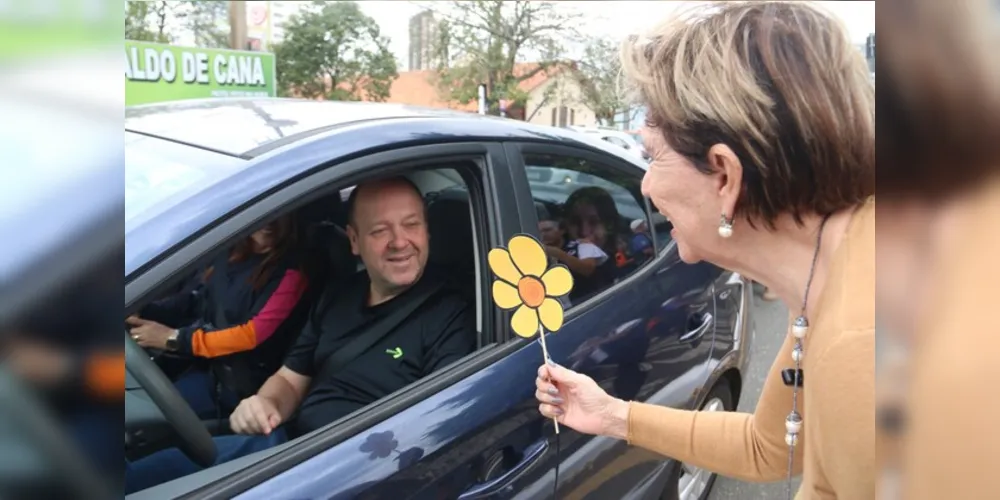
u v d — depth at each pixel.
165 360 1.77
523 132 1.84
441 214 1.72
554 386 1.38
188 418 1.31
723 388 2.43
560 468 1.53
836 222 0.81
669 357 1.99
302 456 1.14
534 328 1.25
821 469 0.84
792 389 1.10
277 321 1.80
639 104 0.93
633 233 2.16
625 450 1.76
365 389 1.56
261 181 1.23
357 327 1.66
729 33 0.81
